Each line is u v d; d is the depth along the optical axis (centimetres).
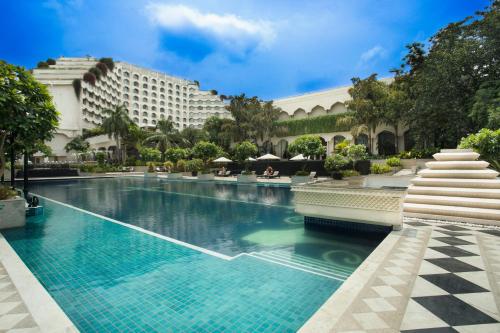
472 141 812
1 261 384
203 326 248
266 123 3731
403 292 273
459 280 300
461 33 1948
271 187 1634
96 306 285
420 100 2064
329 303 252
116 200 1119
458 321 223
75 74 6022
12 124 589
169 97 9375
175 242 514
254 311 272
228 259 420
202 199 1138
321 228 611
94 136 5288
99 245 495
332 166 1441
